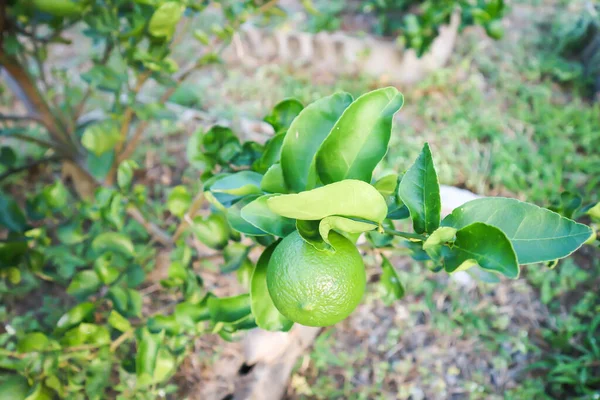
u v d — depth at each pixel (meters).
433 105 0.98
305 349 0.67
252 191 0.30
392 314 0.71
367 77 1.03
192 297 0.44
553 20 1.14
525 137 0.89
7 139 0.89
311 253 0.27
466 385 0.64
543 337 0.68
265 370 0.59
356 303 0.28
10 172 0.63
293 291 0.27
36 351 0.40
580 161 0.84
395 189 0.32
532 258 0.26
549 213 0.27
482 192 0.81
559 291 0.71
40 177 0.84
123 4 0.51
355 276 0.27
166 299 0.67
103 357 0.42
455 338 0.68
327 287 0.26
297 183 0.30
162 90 0.97
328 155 0.29
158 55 0.48
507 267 0.25
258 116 0.96
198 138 0.44
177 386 0.60
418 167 0.28
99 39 0.52
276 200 0.24
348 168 0.29
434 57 1.01
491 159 0.86
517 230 0.27
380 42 1.02
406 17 0.85
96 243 0.45
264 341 0.59
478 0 0.77
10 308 0.69
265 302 0.32
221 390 0.60
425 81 0.99
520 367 0.66
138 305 0.44
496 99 0.98
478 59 1.05
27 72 0.58
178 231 0.55
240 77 1.06
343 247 0.27
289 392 0.65
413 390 0.64
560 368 0.62
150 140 0.88
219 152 0.42
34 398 0.38
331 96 0.31
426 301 0.70
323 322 0.27
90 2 0.47
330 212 0.25
